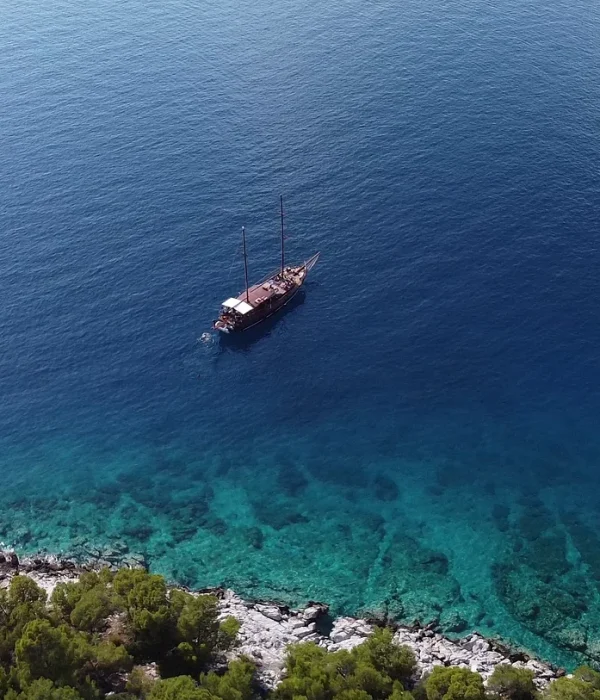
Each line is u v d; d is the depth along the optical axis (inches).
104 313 5526.6
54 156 7185.0
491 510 4156.0
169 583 3772.1
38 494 4323.3
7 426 4749.0
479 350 5162.4
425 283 5703.7
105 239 6181.1
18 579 3218.5
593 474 4330.7
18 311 5531.5
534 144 7017.7
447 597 3688.5
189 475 4441.4
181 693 2667.3
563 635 3491.6
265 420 4783.5
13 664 2930.6
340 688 2839.6
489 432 4626.0
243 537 4042.8
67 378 5064.0
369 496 4271.7
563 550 3917.3
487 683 3009.4
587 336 5196.9
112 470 4475.9
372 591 3727.9
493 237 6053.2
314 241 6122.1
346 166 6909.5
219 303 5605.3
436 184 6633.9
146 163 7062.0
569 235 6013.8
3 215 6427.2
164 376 5083.7
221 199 6589.6
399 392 4926.2
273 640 3358.8
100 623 3191.4
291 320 5477.4
